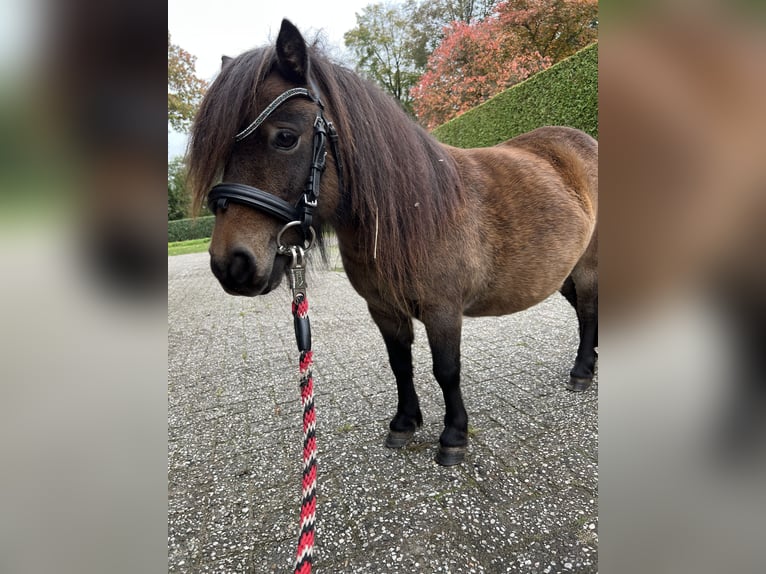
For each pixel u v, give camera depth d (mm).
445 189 1441
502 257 1586
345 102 1226
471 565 1183
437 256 1417
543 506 1395
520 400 2174
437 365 1546
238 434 2045
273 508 1493
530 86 5703
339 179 1205
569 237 1725
